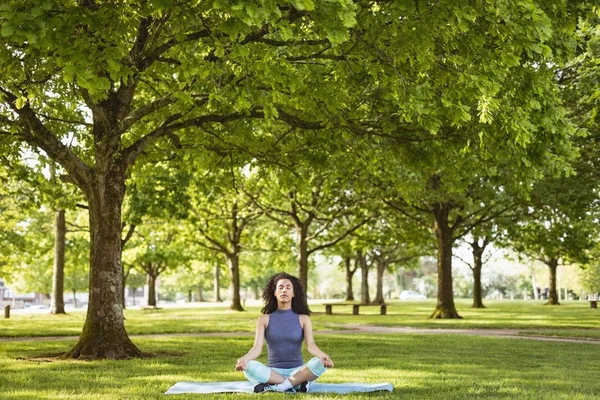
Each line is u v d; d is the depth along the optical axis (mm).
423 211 32906
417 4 9445
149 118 16578
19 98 11328
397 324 26922
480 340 18281
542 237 35781
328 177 28062
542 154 12320
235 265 46094
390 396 7512
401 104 10984
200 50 12672
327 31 8023
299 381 7797
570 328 24297
